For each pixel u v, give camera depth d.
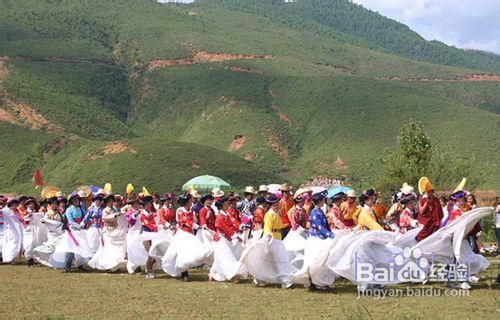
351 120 124.06
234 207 15.64
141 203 17.25
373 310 11.08
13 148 99.94
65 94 136.50
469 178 45.72
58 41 168.38
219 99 143.25
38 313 11.43
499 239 23.11
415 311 10.95
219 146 124.38
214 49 171.38
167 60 167.75
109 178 80.62
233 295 13.15
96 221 18.38
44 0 196.00
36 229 20.00
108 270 18.12
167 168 81.75
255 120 130.50
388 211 18.52
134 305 12.12
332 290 13.73
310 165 112.88
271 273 14.20
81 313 11.41
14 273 17.80
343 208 16.36
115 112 148.38
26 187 87.06
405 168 45.75
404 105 124.12
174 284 15.09
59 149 99.75
